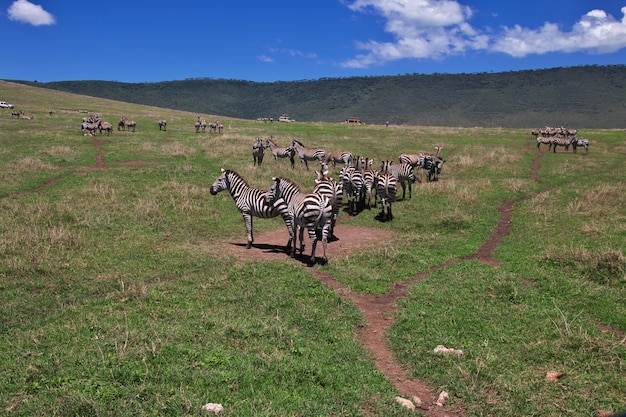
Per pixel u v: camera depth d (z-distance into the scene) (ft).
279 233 49.55
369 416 18.34
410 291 32.32
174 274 34.73
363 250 42.42
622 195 61.72
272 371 20.52
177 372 19.70
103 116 177.68
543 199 62.75
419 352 23.73
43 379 18.81
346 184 58.08
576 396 19.72
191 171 73.72
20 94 269.23
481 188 70.64
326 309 28.86
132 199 55.72
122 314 26.48
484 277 34.30
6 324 25.35
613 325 26.71
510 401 19.49
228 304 28.99
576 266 35.60
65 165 77.25
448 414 19.08
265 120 257.55
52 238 39.50
